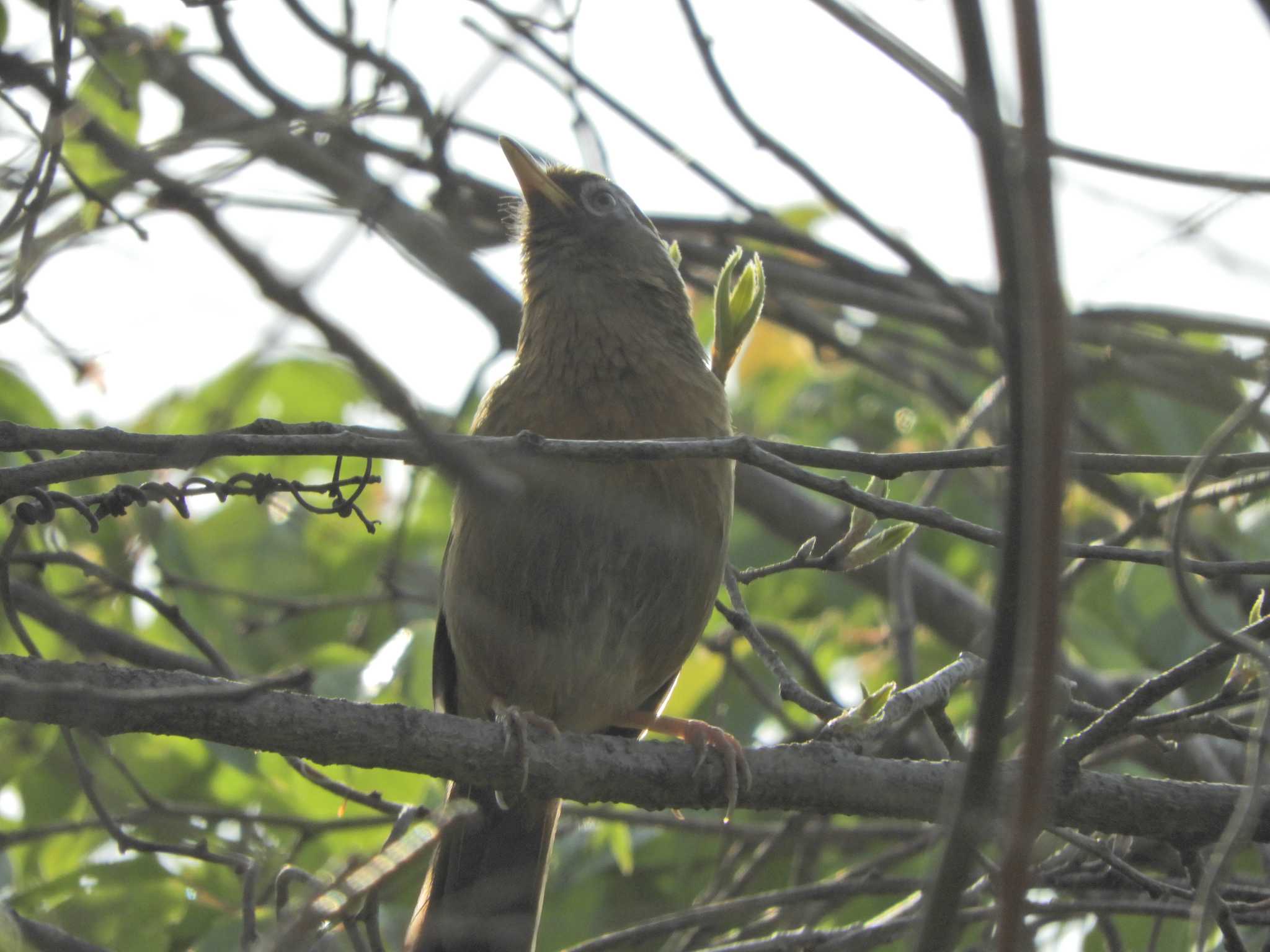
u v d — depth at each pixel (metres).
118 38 8.41
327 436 5.31
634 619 8.19
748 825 10.40
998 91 3.70
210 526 10.89
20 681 5.13
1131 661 10.11
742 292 7.86
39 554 7.59
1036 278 3.79
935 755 9.58
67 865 8.98
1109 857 6.58
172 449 5.36
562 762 6.56
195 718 5.82
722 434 8.33
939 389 11.48
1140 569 9.42
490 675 8.39
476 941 8.16
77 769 7.29
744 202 10.48
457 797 8.36
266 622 10.12
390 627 10.69
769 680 11.23
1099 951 8.70
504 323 10.50
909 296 11.34
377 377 4.41
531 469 7.51
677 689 10.09
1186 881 8.20
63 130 6.52
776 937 7.51
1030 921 7.82
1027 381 3.95
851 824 11.20
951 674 6.93
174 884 7.98
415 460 5.33
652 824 8.73
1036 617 3.99
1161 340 9.42
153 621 9.75
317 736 6.04
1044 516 3.91
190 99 10.44
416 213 9.91
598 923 9.70
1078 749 6.28
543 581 8.05
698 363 8.59
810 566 7.08
